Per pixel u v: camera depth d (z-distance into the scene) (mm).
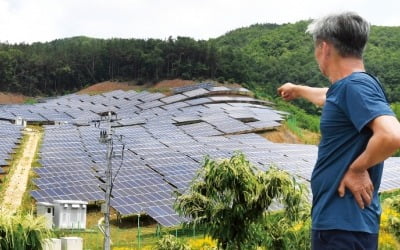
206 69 143750
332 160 3609
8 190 46656
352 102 3488
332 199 3545
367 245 3420
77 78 156375
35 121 96312
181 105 109688
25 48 176000
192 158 56125
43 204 38031
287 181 14781
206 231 14727
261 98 127125
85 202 38312
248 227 14648
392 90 117062
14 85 148375
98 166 49875
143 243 34281
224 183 14234
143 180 44594
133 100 123500
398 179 52625
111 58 154625
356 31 3688
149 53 148625
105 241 27250
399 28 156500
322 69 3898
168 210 37938
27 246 13922
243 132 84500
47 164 49688
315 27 3877
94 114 108250
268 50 172375
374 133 3344
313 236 3643
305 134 99188
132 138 68938
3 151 59156
